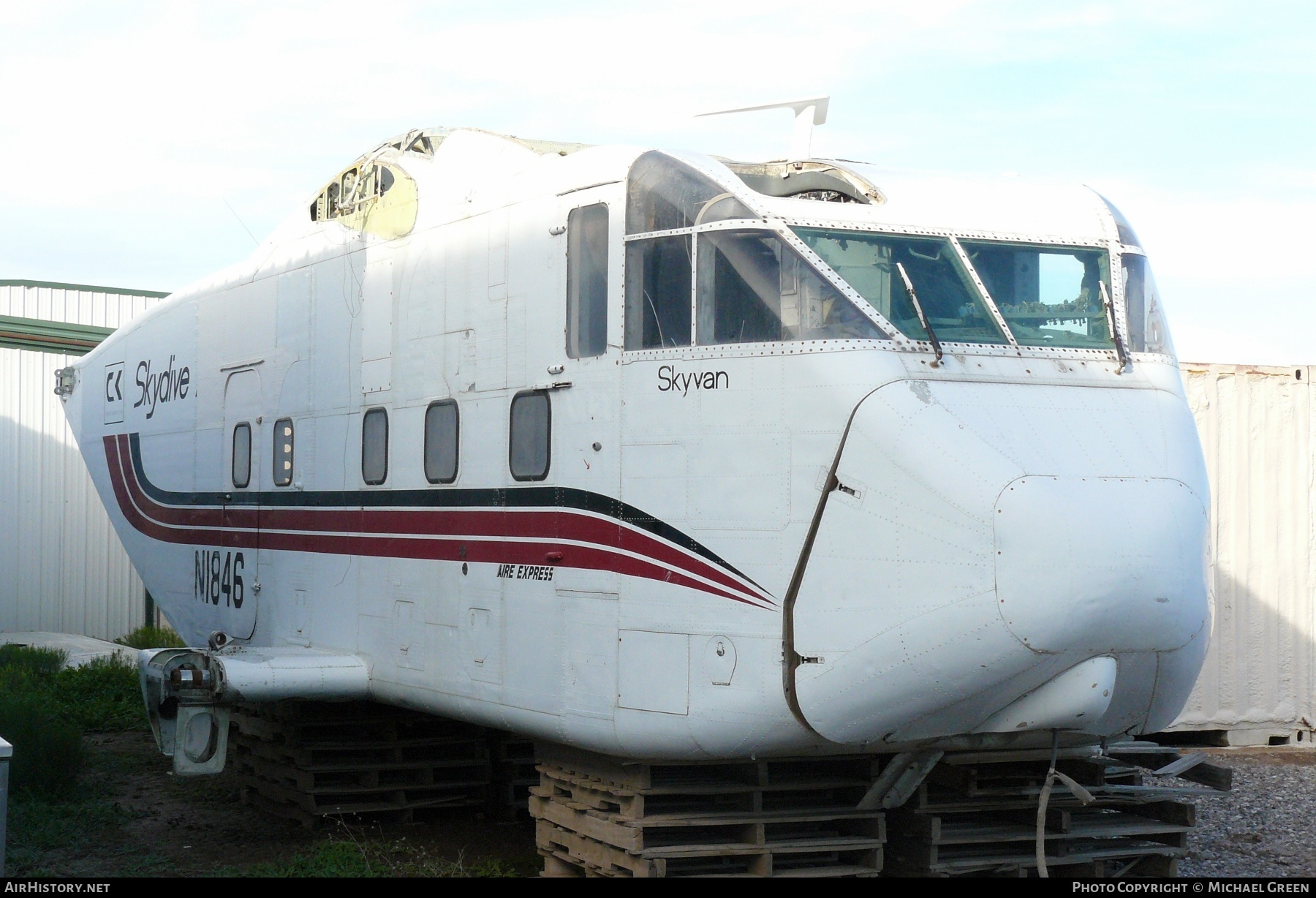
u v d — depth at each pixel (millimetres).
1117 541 5398
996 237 6312
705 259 6117
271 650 8508
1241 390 11836
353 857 7574
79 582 20859
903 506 5520
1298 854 7836
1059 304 6320
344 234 8531
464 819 8938
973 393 5734
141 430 11438
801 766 6496
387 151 8438
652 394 6191
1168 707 5852
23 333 19203
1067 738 6086
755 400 5898
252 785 9227
